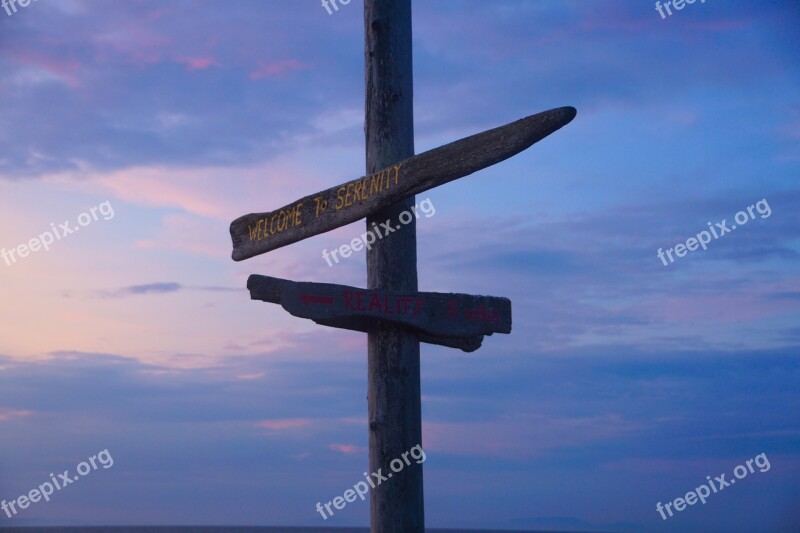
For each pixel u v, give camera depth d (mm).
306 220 3471
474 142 3156
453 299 3332
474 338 3434
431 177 3211
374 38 3490
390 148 3424
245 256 3623
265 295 3320
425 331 3293
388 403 3285
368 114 3471
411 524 3240
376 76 3471
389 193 3283
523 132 3078
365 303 3254
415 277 3391
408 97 3482
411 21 3549
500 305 3410
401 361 3305
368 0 3518
